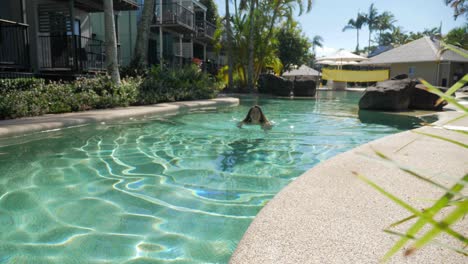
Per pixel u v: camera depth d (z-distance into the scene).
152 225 2.60
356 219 2.23
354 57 27.20
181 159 4.77
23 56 11.12
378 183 2.96
